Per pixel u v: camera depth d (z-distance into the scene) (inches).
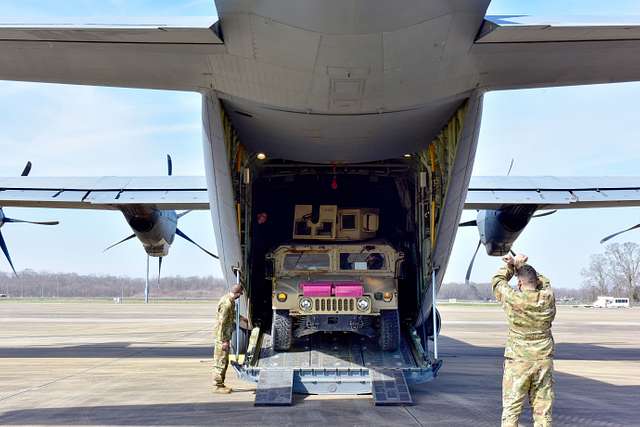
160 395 339.6
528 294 206.5
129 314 1528.1
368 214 427.5
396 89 271.1
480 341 785.6
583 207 541.6
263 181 461.1
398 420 268.1
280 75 262.1
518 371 205.6
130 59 255.0
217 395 339.9
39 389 360.8
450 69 262.1
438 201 366.6
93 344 685.3
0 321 1177.4
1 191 525.3
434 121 328.2
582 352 625.3
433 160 373.4
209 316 1421.0
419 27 228.4
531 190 522.3
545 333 207.0
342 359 357.4
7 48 240.5
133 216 536.4
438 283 385.1
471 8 220.8
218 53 249.3
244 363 345.7
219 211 362.0
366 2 213.9
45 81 281.1
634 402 326.0
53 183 538.0
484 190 521.7
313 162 403.2
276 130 330.0
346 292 360.5
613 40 233.6
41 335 821.9
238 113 313.3
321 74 257.0
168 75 273.3
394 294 373.4
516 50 246.7
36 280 5659.5
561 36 230.7
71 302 3058.6
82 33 225.0
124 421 266.8
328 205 434.9
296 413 283.9
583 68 265.7
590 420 274.8
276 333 370.3
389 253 387.5
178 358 541.3
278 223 476.7
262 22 227.9
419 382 330.0
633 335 901.2
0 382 391.5
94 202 510.0
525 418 286.4
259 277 458.0
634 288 3826.3
